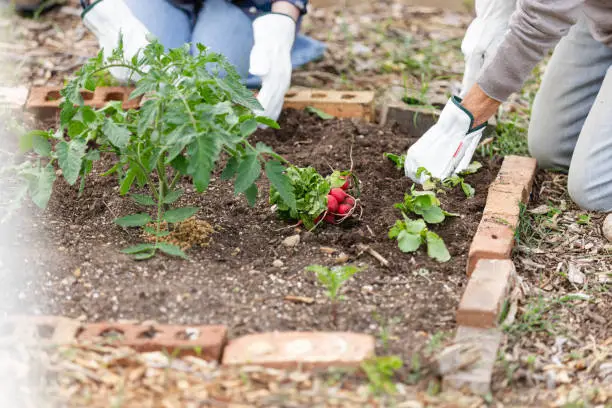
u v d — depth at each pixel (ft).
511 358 7.43
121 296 7.79
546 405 6.96
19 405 6.34
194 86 7.92
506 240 8.63
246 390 6.71
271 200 9.11
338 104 12.04
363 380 6.88
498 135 11.96
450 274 8.52
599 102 9.77
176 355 6.95
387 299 8.06
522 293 8.32
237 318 7.61
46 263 8.19
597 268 8.92
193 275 8.19
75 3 16.28
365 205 9.62
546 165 11.09
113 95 11.73
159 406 6.52
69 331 7.06
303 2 11.94
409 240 8.75
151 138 7.73
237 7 12.41
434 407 6.73
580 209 10.10
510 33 9.02
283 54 11.32
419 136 11.91
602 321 8.05
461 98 10.41
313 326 7.59
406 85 12.99
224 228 9.12
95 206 9.41
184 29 12.28
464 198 9.91
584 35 10.29
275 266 8.50
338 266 8.51
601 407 6.94
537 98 10.87
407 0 17.53
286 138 11.50
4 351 6.76
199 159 7.51
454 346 7.25
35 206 9.30
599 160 9.70
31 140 8.22
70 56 13.92
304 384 6.79
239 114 8.84
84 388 6.63
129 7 11.96
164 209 9.41
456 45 15.26
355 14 16.75
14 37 14.55
